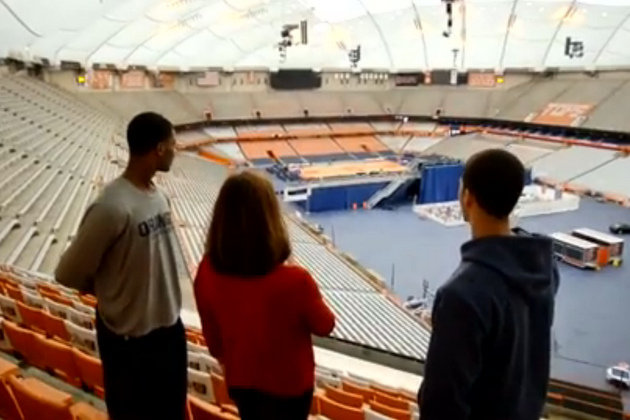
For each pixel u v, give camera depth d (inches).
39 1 933.8
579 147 1686.8
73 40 1389.0
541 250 80.2
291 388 100.7
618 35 1711.4
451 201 1435.8
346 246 1058.1
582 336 656.4
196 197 1165.1
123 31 1513.3
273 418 101.9
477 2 1624.0
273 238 94.4
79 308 314.7
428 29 1846.7
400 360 407.5
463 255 81.9
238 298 96.0
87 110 1497.3
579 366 582.2
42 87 1432.1
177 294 123.7
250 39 1877.5
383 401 259.8
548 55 1923.0
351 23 1790.1
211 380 205.0
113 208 109.8
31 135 933.8
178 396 127.6
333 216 1317.7
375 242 1085.8
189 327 371.2
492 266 76.8
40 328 269.0
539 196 1304.1
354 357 414.0
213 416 142.9
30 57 1359.5
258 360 98.1
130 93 1898.4
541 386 82.9
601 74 1945.1
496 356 76.6
